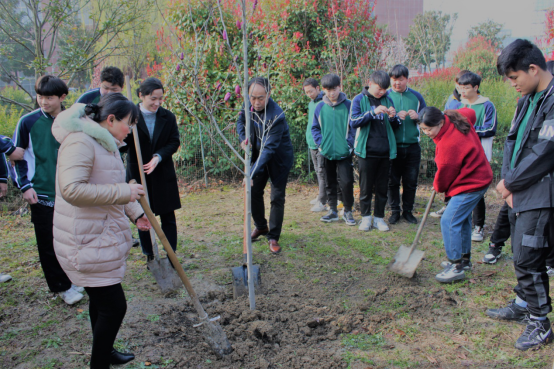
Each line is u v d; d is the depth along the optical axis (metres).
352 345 2.75
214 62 7.48
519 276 2.76
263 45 7.71
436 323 3.02
